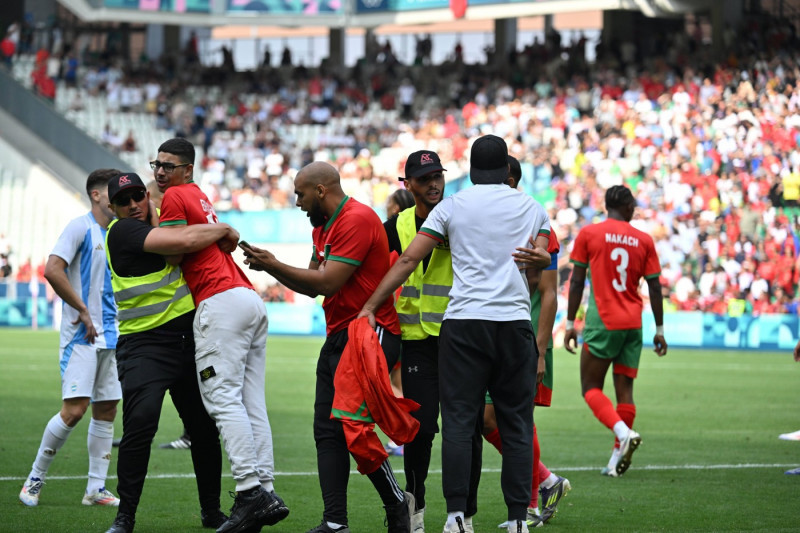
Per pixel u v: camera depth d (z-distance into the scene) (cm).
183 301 2069
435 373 2081
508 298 1911
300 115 12362
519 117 10819
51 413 4134
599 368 2983
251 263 2011
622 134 10206
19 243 11150
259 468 2108
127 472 2016
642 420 4228
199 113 12312
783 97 9862
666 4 10131
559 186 9862
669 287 8938
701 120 9919
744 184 9312
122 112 12319
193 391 2133
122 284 2059
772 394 5259
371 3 11656
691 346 8606
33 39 12938
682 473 2939
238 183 11475
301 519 2270
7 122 11500
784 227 8906
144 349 2055
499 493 2628
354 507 2436
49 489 2591
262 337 2134
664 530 2164
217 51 13612
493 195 1952
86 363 2373
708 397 5125
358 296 2027
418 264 2033
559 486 2238
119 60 12975
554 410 4656
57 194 11144
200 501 2173
